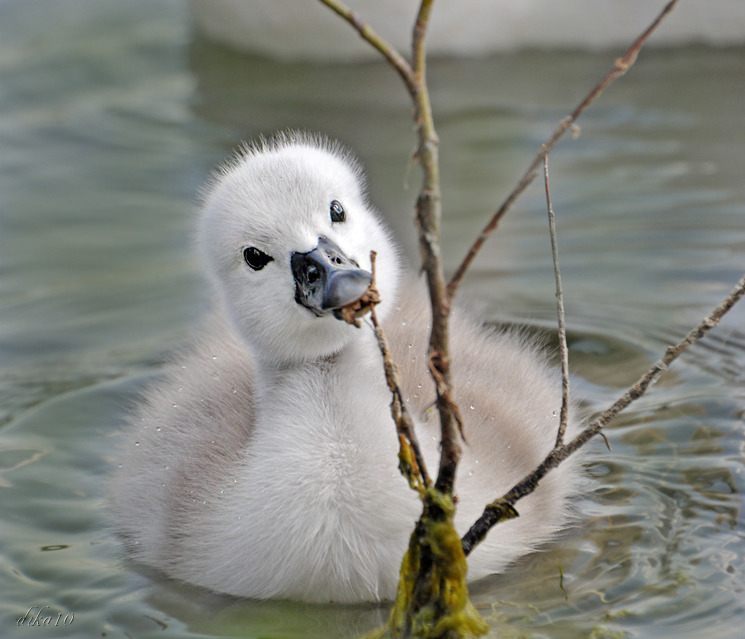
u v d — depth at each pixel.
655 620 6.47
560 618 6.59
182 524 7.89
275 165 8.05
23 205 15.39
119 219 14.72
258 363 8.43
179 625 6.98
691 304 11.39
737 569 6.95
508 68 19.03
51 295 12.76
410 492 7.12
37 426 10.02
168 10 23.45
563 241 13.06
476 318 10.58
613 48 19.47
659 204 13.77
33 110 19.14
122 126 18.14
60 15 23.45
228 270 8.19
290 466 7.37
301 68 19.88
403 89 18.59
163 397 9.67
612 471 8.59
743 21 18.95
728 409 9.30
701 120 16.36
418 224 5.31
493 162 15.49
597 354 10.57
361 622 6.99
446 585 6.14
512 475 7.81
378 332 6.12
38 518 8.59
